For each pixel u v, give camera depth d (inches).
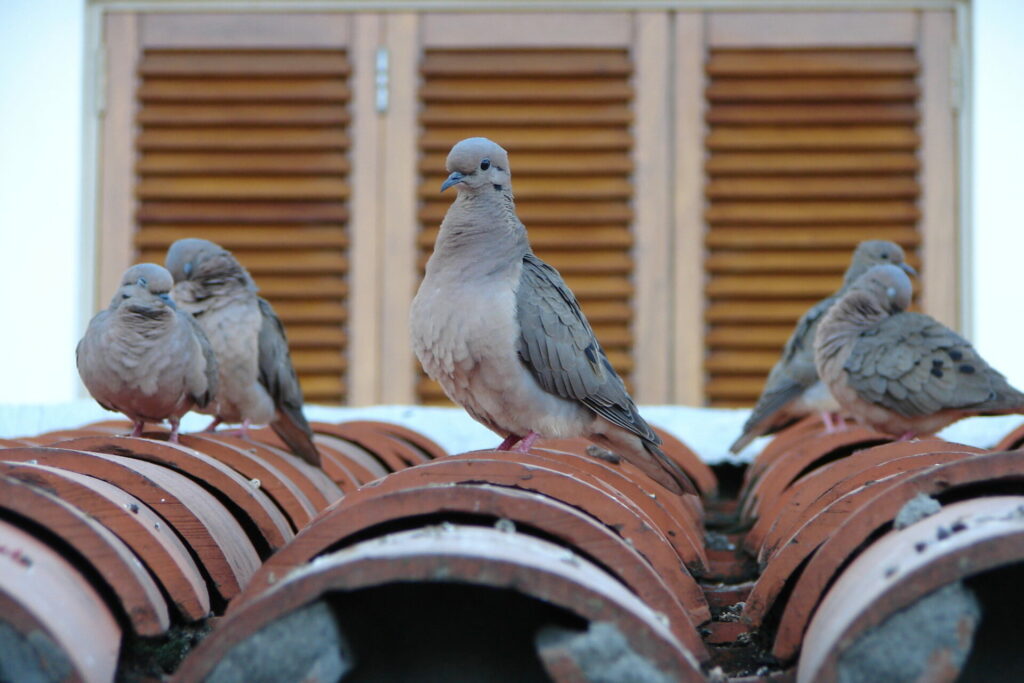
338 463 291.7
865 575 147.5
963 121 421.1
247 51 429.4
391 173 426.3
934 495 165.3
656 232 423.8
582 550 152.6
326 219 426.0
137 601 156.6
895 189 421.7
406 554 132.8
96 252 425.4
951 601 133.3
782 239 423.8
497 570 132.0
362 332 426.3
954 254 420.5
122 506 169.9
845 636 134.5
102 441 209.8
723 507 358.6
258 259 427.8
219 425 384.2
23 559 148.3
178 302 337.1
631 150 425.7
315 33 429.1
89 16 428.8
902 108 423.8
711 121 423.2
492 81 427.8
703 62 424.8
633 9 426.6
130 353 269.7
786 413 425.4
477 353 248.2
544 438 267.4
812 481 223.8
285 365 349.1
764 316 424.8
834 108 423.5
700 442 391.9
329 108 428.8
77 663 137.9
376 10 428.5
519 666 151.0
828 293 424.2
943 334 322.3
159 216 425.4
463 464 174.9
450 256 253.6
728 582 254.8
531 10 427.2
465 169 255.1
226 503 211.9
